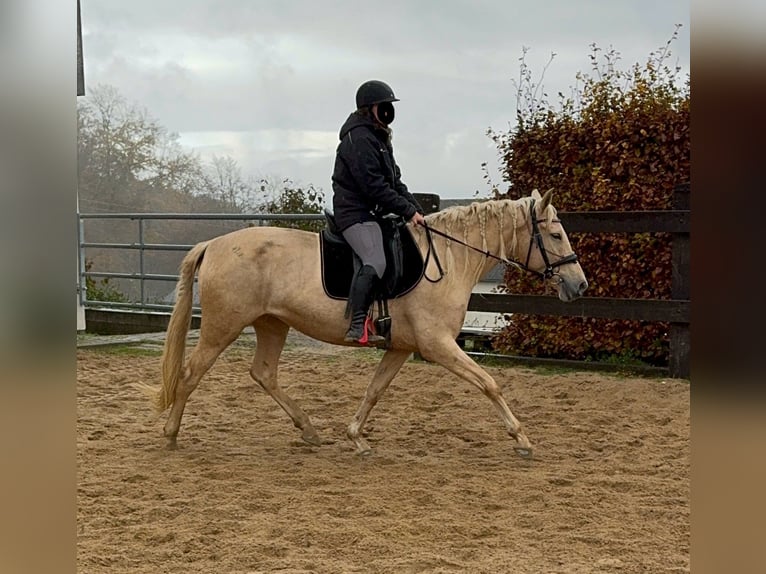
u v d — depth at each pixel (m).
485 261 5.62
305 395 7.78
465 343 10.27
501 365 9.18
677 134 8.37
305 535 3.91
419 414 7.05
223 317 5.55
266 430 6.50
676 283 8.09
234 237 5.64
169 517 4.24
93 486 4.79
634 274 8.71
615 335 8.87
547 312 8.58
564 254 5.61
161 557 3.65
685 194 8.05
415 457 5.64
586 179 9.00
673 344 8.15
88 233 17.62
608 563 3.52
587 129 8.88
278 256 5.54
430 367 9.05
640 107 8.66
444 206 10.58
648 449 5.75
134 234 17.50
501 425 6.62
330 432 6.42
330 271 5.45
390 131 5.51
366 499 4.53
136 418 6.84
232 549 3.72
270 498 4.57
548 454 5.69
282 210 13.48
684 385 7.73
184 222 16.42
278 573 3.40
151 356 9.93
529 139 9.32
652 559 3.61
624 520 4.22
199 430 6.45
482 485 4.84
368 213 5.40
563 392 7.67
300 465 5.39
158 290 14.47
